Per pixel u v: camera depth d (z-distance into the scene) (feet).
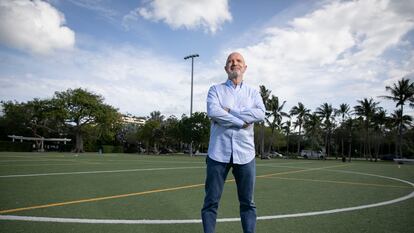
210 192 10.03
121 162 66.03
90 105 177.99
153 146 255.50
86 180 30.04
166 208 17.19
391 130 207.62
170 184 28.37
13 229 12.35
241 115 9.87
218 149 9.99
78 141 182.70
